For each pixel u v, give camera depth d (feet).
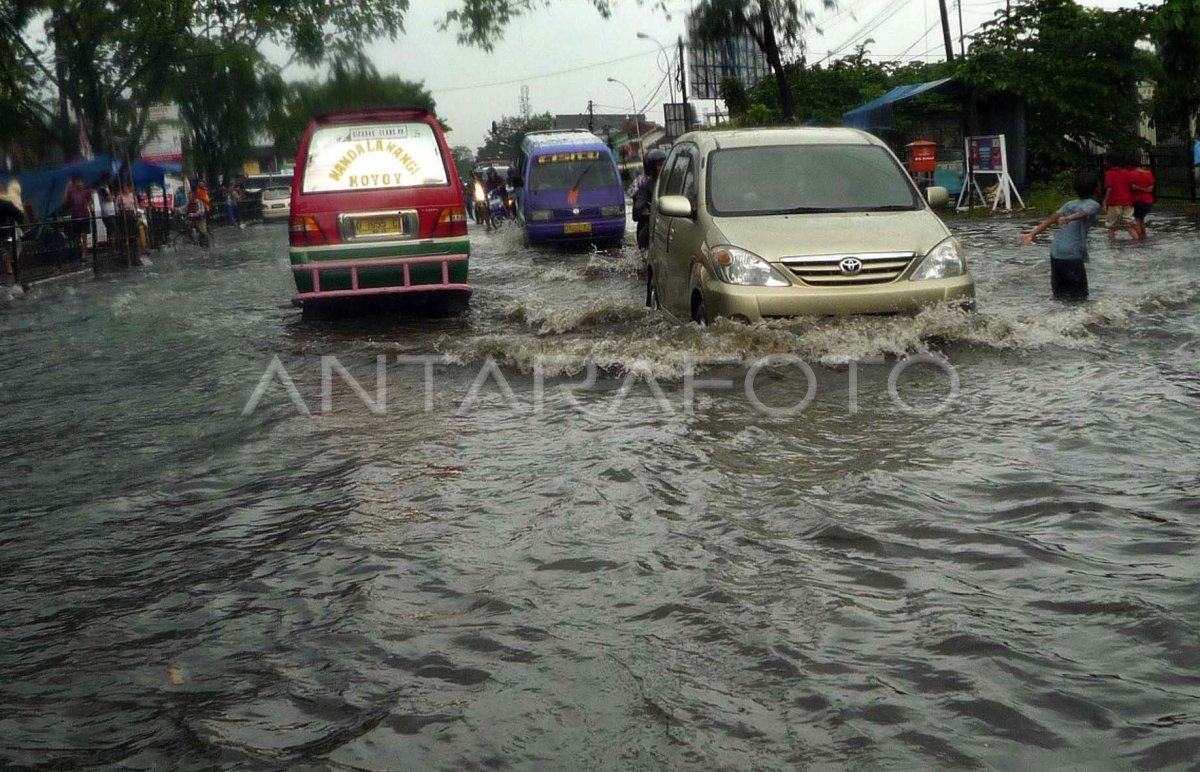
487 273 58.85
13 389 28.09
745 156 31.76
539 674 10.82
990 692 10.09
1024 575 12.90
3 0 90.12
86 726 10.28
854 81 159.22
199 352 32.96
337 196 38.73
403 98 104.27
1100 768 8.86
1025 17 103.04
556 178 81.87
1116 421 19.65
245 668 11.32
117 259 76.59
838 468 17.58
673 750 9.32
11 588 14.08
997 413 20.76
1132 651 10.85
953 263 27.91
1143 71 98.78
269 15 97.91
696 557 13.79
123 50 98.53
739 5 89.56
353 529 15.55
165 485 18.49
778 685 10.40
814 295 27.14
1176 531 14.17
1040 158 103.55
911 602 12.23
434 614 12.42
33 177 86.07
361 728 9.90
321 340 34.30
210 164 116.67
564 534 14.88
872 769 8.94
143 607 13.16
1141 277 40.78
